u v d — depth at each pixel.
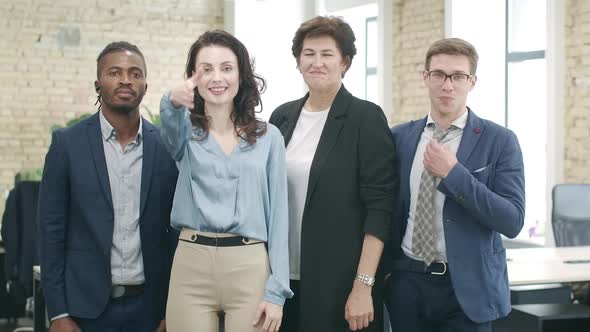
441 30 8.48
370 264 2.88
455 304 2.91
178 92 2.54
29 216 5.64
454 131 2.97
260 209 2.71
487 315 2.85
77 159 2.87
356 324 2.88
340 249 2.91
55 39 10.12
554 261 4.71
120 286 2.90
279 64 10.73
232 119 2.76
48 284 2.87
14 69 9.92
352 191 2.94
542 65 7.99
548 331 4.41
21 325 7.11
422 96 8.81
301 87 10.77
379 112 3.02
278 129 2.96
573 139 7.10
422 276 2.95
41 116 10.05
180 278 2.70
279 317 2.67
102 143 2.91
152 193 2.92
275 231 2.73
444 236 2.90
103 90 2.88
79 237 2.88
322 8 10.41
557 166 7.18
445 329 2.99
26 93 9.98
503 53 8.34
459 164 2.79
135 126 2.95
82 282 2.86
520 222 2.84
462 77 2.89
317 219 2.92
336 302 2.91
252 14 10.69
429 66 2.94
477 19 8.32
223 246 2.66
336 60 2.96
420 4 8.81
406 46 9.05
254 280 2.67
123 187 2.91
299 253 2.98
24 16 9.96
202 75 2.68
